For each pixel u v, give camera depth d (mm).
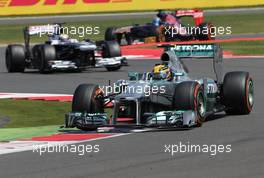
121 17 152625
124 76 67688
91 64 72500
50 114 46469
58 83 63500
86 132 36875
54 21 144625
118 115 37500
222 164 27031
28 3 149750
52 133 37531
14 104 50969
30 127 40500
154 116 35656
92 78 66562
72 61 72938
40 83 64062
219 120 39281
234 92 40438
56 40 73625
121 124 35781
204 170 26078
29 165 28188
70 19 148000
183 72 39531
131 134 35156
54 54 71188
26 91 58656
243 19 143250
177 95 35875
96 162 28328
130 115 37125
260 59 81000
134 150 30641
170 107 37750
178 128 36438
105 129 36406
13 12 149625
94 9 148375
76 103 36969
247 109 40969
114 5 147875
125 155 29547
